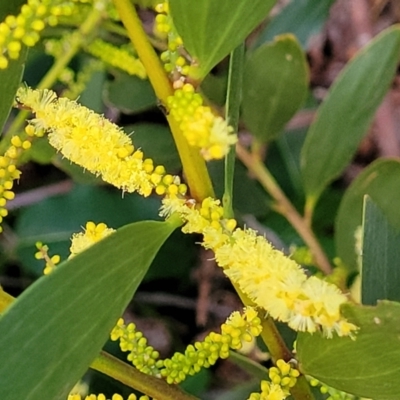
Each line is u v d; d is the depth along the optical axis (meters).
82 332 0.09
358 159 0.32
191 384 0.26
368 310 0.09
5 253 0.28
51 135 0.10
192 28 0.10
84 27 0.17
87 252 0.09
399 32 0.20
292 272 0.10
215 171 0.22
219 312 0.30
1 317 0.08
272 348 0.12
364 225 0.12
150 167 0.10
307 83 0.22
